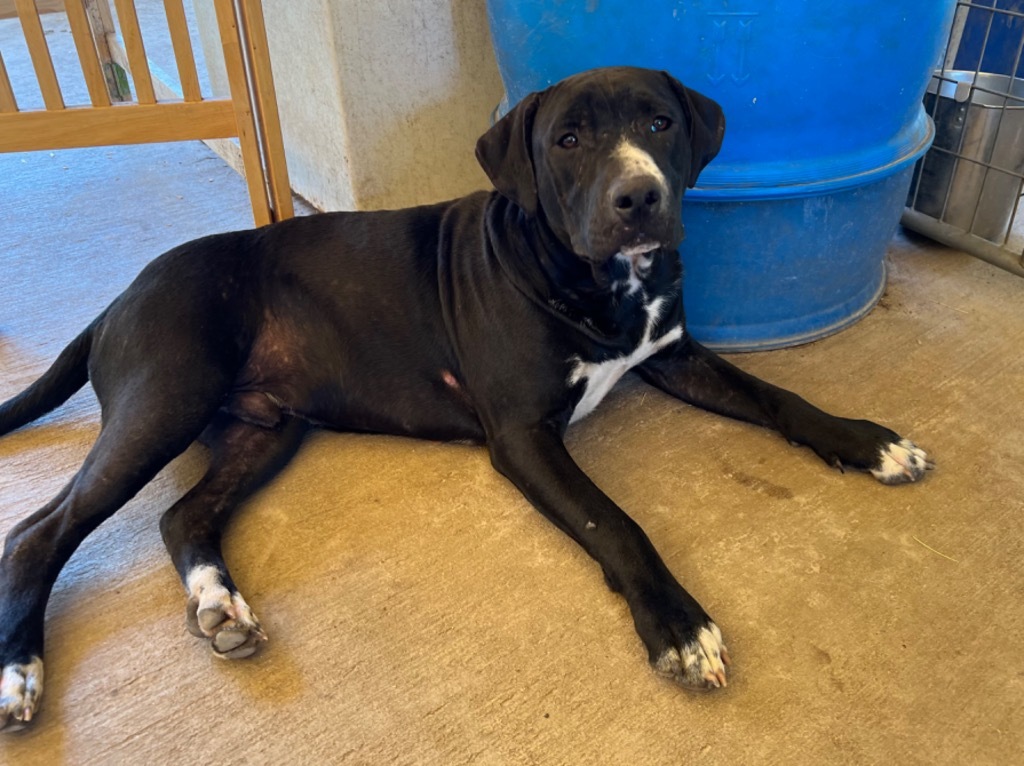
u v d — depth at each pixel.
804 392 2.28
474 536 1.90
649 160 1.72
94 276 2.91
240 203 3.37
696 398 2.22
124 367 1.92
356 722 1.53
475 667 1.61
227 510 1.93
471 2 2.89
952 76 2.86
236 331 2.04
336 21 2.69
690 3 1.98
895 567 1.75
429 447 2.17
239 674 1.63
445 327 2.04
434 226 2.12
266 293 2.10
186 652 1.68
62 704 1.59
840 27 1.97
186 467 2.13
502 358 1.95
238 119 2.53
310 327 2.10
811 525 1.86
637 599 1.62
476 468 2.09
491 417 1.99
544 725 1.51
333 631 1.70
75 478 1.83
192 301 1.98
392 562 1.84
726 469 2.03
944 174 2.81
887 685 1.53
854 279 2.48
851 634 1.62
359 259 2.09
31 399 2.11
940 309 2.59
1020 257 2.67
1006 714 1.47
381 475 2.08
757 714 1.50
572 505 1.77
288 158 3.41
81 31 2.32
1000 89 2.85
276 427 2.11
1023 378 2.28
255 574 1.82
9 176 3.62
